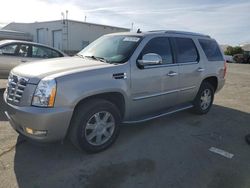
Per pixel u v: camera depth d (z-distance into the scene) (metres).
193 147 4.34
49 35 35.78
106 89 3.75
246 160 3.97
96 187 3.13
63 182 3.20
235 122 5.77
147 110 4.67
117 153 3.98
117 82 3.90
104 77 3.74
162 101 4.86
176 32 5.33
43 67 3.76
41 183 3.16
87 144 3.76
